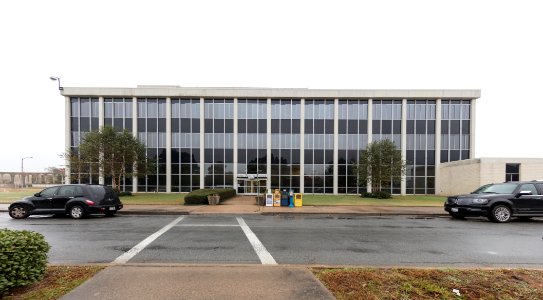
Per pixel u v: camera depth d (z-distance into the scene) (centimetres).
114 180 2648
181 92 3103
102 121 3077
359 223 1194
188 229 1022
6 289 391
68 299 385
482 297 411
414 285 452
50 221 1234
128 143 2711
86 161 2628
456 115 3123
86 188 1351
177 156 3119
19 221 1236
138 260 625
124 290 417
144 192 3064
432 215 1483
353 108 3180
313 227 1079
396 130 3142
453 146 3098
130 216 1409
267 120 3159
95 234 927
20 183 5809
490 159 2466
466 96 3061
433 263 618
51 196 1326
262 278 471
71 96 3072
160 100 3147
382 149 2666
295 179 3130
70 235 910
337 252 703
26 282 414
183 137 3136
